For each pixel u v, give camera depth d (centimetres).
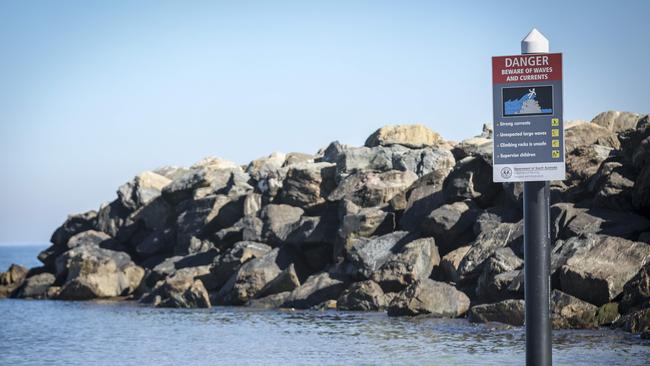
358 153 6275
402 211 5622
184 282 5859
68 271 7106
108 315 5216
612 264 3750
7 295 7394
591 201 4522
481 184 5244
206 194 7200
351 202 5716
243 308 5422
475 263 4531
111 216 7806
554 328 3566
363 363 2894
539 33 1577
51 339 4038
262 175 6862
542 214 1547
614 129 5788
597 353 2845
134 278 6819
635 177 4419
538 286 1534
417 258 4853
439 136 6762
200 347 3538
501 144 1579
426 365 2783
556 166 1552
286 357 3127
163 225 7431
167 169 8531
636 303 3522
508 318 3844
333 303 5091
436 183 5566
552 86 1562
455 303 4300
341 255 5450
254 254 5966
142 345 3691
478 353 3022
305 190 6234
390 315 4519
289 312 4994
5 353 3538
